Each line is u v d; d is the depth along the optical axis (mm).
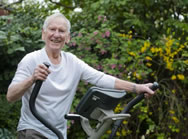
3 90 4359
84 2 5203
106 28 4172
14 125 3951
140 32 4668
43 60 2264
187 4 4598
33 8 5215
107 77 2406
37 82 1931
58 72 2273
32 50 4434
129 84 2367
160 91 4438
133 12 4797
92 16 4711
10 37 4133
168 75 4477
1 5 5738
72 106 3934
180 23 4438
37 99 2219
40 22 4980
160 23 4801
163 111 4391
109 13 4809
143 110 4047
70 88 2320
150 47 4250
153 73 4168
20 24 4754
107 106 2018
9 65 4379
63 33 2293
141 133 4465
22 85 2012
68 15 4996
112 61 3986
